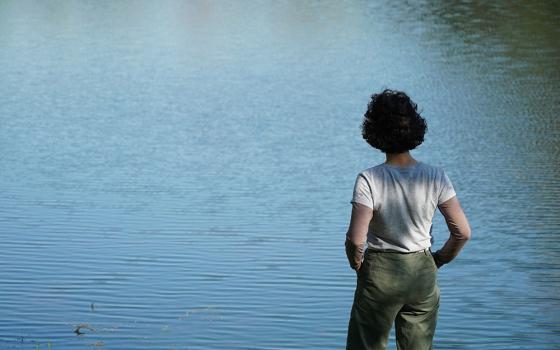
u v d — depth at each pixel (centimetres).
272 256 1116
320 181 1499
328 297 976
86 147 1755
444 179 541
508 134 1792
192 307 948
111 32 3309
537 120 1902
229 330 885
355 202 538
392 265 541
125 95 2259
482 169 1544
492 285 1005
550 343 852
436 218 1264
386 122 535
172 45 3005
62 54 2884
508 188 1423
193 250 1141
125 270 1066
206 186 1471
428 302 548
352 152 1692
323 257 1112
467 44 2834
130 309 942
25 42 3131
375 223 542
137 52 2884
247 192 1433
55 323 903
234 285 1013
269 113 2027
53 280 1031
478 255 1109
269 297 974
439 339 864
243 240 1184
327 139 1792
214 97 2208
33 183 1496
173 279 1034
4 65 2714
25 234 1211
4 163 1638
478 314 922
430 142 1748
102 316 923
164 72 2548
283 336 873
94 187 1466
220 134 1845
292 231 1227
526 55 2623
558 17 3272
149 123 1958
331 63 2617
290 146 1739
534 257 1099
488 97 2131
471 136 1786
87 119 2008
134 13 3794
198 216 1300
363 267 549
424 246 543
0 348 835
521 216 1273
